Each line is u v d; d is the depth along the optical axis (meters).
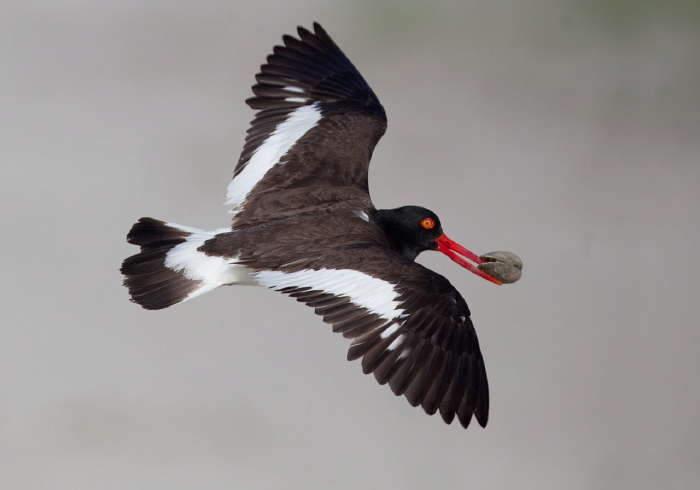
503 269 9.97
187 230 9.16
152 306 8.80
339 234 9.28
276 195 9.82
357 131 10.56
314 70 11.05
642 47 21.52
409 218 9.88
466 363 8.38
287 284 8.62
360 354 8.18
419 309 8.38
